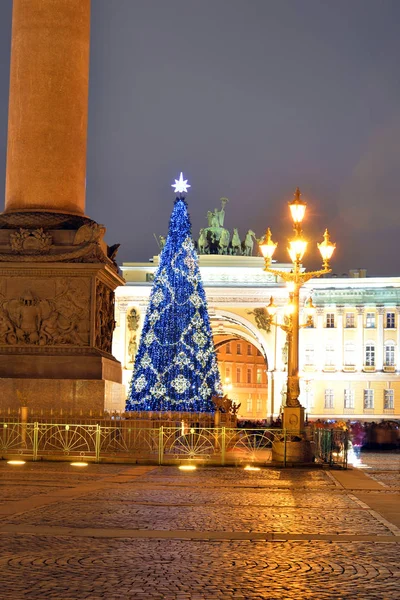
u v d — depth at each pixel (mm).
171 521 15008
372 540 13430
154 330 43219
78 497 18234
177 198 44094
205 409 42750
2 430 29500
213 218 112000
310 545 12930
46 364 30750
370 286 115250
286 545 12891
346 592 10023
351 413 114625
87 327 31031
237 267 109812
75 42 31750
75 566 11070
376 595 9906
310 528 14594
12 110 31828
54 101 31438
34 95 31422
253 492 20422
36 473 23938
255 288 108938
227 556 11930
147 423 30766
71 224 31531
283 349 109188
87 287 31109
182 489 20594
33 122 31438
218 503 17844
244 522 15117
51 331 31031
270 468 28672
